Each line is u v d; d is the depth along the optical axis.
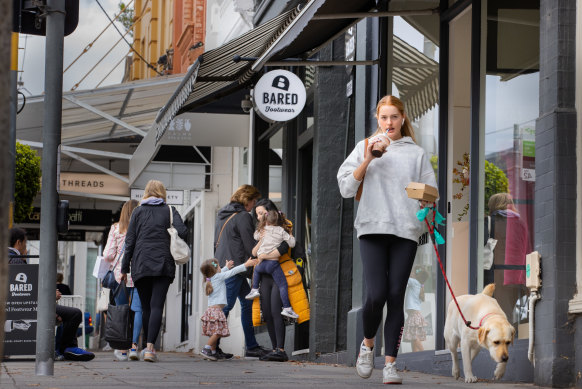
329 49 13.55
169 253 11.01
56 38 7.41
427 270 10.39
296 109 14.08
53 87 7.45
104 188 31.84
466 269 9.82
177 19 30.33
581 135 6.73
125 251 11.11
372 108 11.75
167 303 28.61
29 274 11.41
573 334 6.63
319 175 13.38
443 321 9.66
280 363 11.79
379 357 10.99
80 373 8.37
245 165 21.75
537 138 7.02
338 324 13.16
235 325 19.52
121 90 20.39
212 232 23.06
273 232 12.12
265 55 10.05
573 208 6.74
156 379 7.47
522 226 8.47
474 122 9.08
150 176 23.58
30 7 7.36
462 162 9.91
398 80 11.32
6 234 1.84
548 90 6.95
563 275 6.69
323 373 9.18
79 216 35.09
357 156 6.98
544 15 7.05
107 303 14.22
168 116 12.18
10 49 1.88
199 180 23.45
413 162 6.89
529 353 6.98
